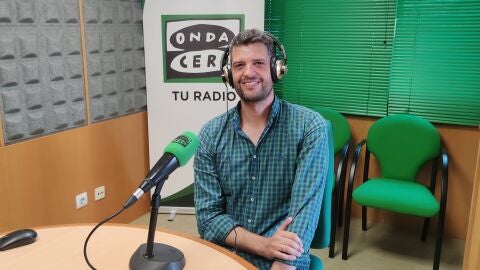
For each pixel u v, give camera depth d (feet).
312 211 4.55
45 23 7.70
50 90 7.95
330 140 4.99
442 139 9.07
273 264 4.33
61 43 8.06
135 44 9.93
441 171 8.57
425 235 9.21
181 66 10.03
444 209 7.87
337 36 9.70
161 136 10.39
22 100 7.45
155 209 3.52
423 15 8.73
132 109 10.08
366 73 9.58
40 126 7.80
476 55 8.43
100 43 8.97
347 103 9.95
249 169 4.86
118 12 9.34
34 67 7.57
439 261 8.15
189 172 10.41
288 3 10.09
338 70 9.87
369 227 9.96
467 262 6.23
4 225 7.30
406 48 9.05
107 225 4.51
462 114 8.78
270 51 4.67
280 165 4.81
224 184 4.99
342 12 9.52
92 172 9.11
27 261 3.74
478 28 8.30
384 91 9.48
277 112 4.83
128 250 3.95
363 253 8.76
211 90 10.07
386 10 9.06
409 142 8.84
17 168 7.44
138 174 10.49
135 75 10.04
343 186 9.40
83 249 3.93
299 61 10.26
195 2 9.74
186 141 3.64
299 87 10.41
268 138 4.82
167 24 9.87
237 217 5.02
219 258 3.85
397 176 9.01
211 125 5.08
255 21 9.75
